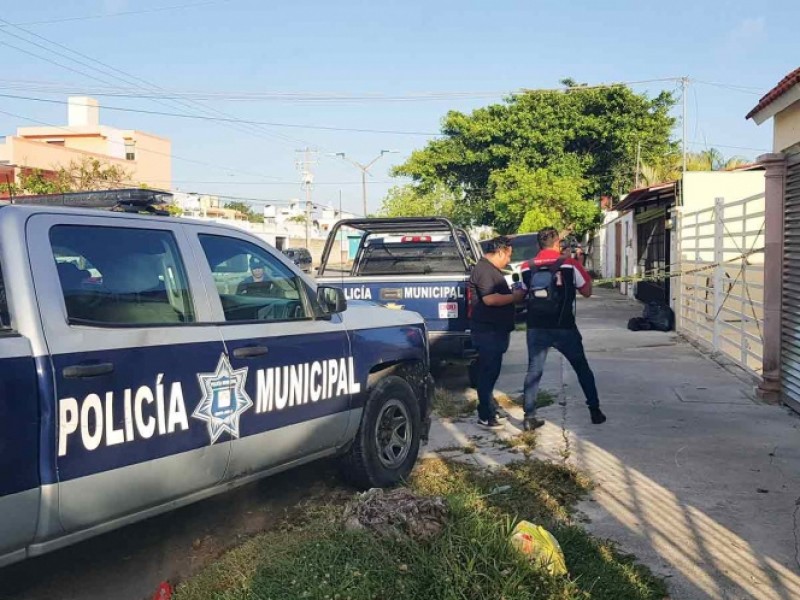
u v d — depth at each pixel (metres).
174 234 4.22
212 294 4.30
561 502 5.17
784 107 7.57
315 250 63.03
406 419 5.80
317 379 4.90
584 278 7.12
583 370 7.21
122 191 4.42
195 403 4.00
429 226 9.66
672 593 3.89
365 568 3.71
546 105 38.31
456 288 8.72
